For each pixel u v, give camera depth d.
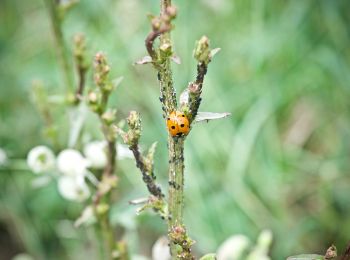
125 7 0.40
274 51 0.40
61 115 0.31
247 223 0.34
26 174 0.35
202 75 0.16
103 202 0.23
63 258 0.34
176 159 0.17
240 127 0.36
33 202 0.35
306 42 0.40
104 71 0.20
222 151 0.36
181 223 0.18
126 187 0.35
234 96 0.38
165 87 0.16
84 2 0.40
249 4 0.41
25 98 0.38
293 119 0.38
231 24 0.41
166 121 0.16
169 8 0.15
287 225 0.34
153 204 0.18
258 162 0.36
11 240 0.36
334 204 0.35
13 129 0.36
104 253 0.26
